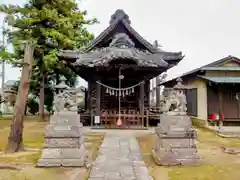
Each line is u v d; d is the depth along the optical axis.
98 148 9.10
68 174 6.05
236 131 13.02
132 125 15.02
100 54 15.82
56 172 6.20
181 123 7.05
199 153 8.45
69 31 17.98
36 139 11.09
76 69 15.95
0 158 7.55
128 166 6.66
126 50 14.86
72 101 7.18
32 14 16.94
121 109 16.70
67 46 18.34
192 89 17.48
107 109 16.69
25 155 7.98
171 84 21.23
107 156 7.75
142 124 14.77
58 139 6.83
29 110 27.02
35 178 5.72
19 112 8.68
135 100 17.52
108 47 16.08
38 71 20.80
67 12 18.55
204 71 15.20
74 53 15.87
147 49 16.83
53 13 16.55
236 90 15.41
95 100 16.39
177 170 6.40
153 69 15.44
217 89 15.38
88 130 13.80
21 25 16.97
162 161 6.86
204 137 11.97
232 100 15.44
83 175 5.98
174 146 6.98
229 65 15.57
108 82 17.55
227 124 15.34
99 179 5.60
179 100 7.22
